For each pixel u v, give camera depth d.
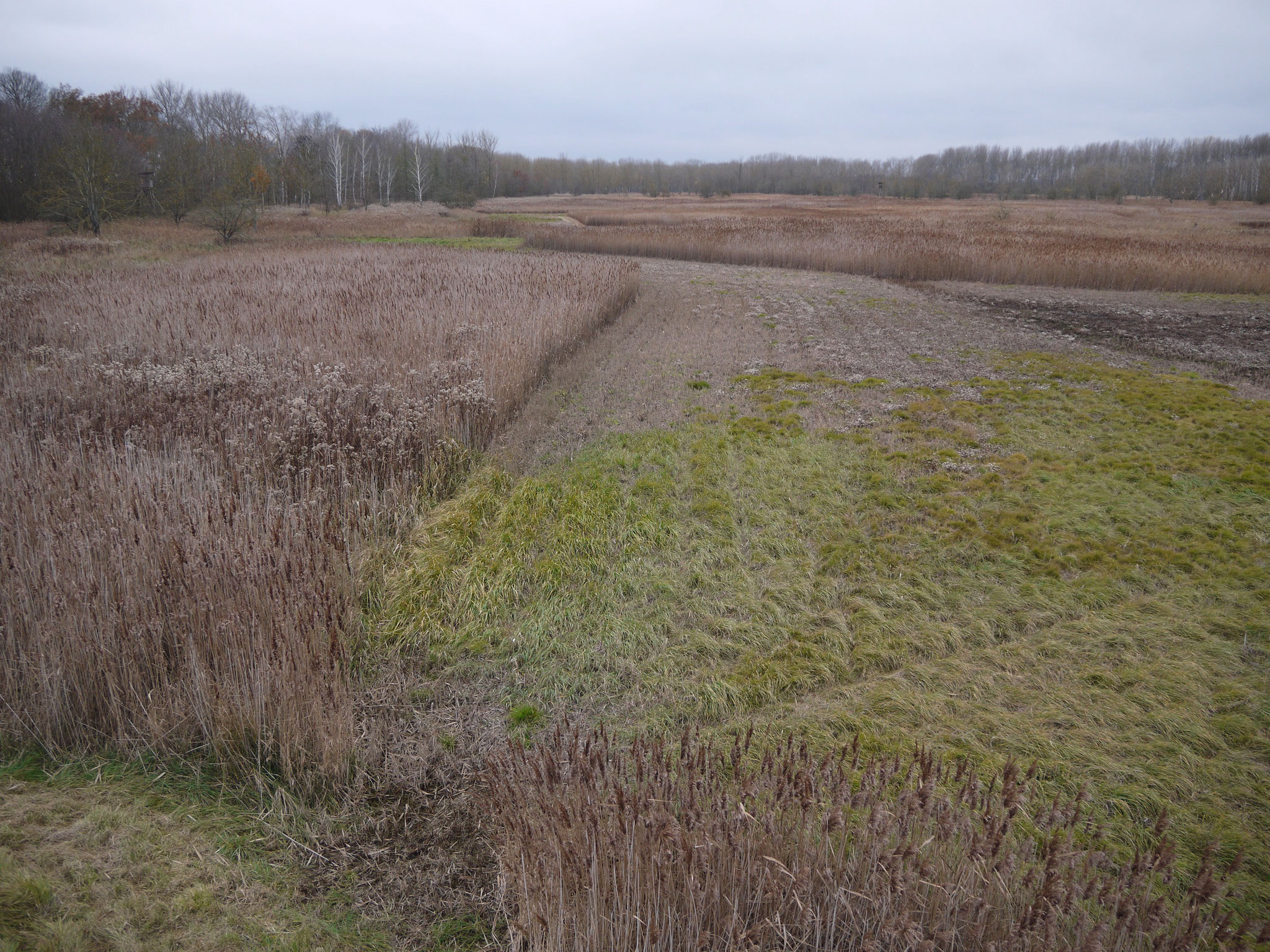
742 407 9.24
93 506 4.86
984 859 2.55
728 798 2.90
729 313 15.65
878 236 27.58
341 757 3.59
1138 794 3.40
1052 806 3.00
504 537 5.89
